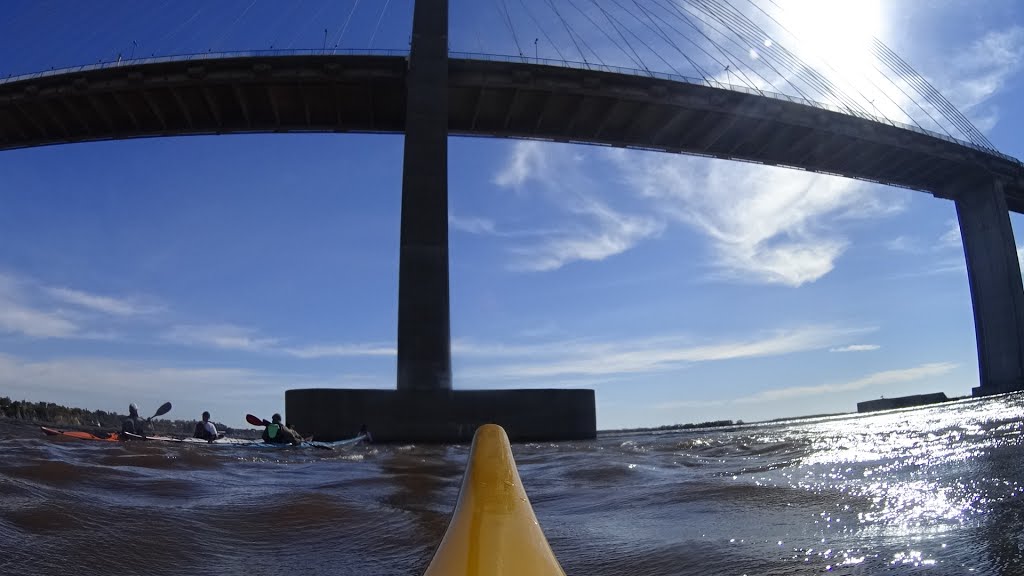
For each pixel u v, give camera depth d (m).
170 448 10.98
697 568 2.65
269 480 6.51
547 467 9.03
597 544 3.30
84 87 38.62
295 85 39.31
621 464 8.57
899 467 5.55
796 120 44.47
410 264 33.66
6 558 2.74
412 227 34.19
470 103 41.34
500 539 1.09
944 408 35.44
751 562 2.67
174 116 42.62
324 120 42.78
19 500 3.80
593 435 32.97
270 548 3.33
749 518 3.74
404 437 30.53
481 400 31.53
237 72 38.12
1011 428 9.69
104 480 5.25
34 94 39.28
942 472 5.00
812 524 3.39
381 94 40.47
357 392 30.59
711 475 6.47
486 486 1.28
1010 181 58.66
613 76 39.72
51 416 34.09
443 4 37.91
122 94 39.75
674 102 41.41
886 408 65.38
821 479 5.21
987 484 4.20
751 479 5.70
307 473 7.78
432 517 4.22
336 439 30.00
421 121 35.94
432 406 31.03
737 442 13.20
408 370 32.16
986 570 2.29
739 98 42.38
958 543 2.71
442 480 7.00
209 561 3.00
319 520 4.05
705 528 3.54
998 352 55.16
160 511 3.98
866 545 2.81
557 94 40.31
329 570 2.90
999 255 54.97
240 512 4.18
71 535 3.17
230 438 17.12
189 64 37.66
